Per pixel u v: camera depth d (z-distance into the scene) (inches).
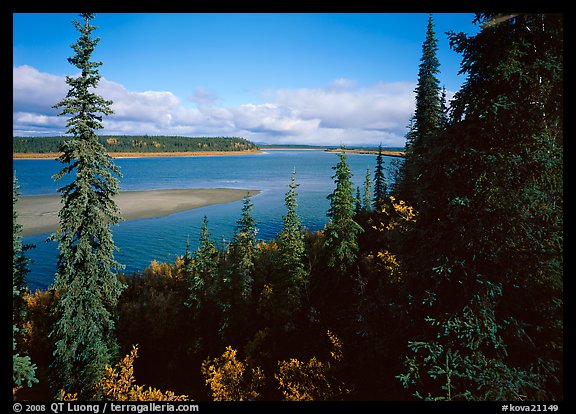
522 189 270.4
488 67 277.9
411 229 353.4
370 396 364.2
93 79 579.5
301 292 928.9
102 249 645.9
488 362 259.8
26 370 371.2
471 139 291.6
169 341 998.4
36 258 1544.0
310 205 2859.3
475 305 267.6
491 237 281.6
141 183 4315.9
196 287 965.2
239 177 5305.1
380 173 1510.8
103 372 634.2
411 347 281.0
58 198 2935.5
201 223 2196.1
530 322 270.5
